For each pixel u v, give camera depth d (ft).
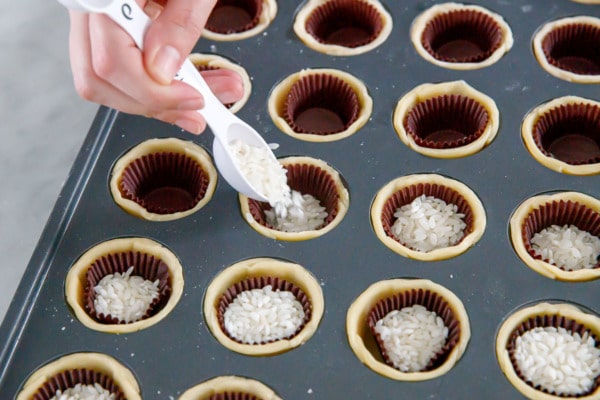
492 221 1.56
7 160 1.94
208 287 1.51
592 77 1.71
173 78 1.40
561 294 1.48
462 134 1.75
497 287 1.49
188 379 1.42
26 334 1.47
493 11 1.82
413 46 1.77
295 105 1.74
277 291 1.52
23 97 2.02
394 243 1.54
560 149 1.71
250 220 1.57
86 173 1.63
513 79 1.72
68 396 1.44
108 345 1.46
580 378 1.42
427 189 1.61
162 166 1.67
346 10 1.85
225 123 1.54
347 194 1.59
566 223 1.59
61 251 1.55
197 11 1.38
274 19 1.82
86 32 1.37
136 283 1.54
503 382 1.41
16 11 2.14
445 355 1.46
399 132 1.66
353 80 1.73
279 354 1.45
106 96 1.43
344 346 1.45
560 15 1.81
